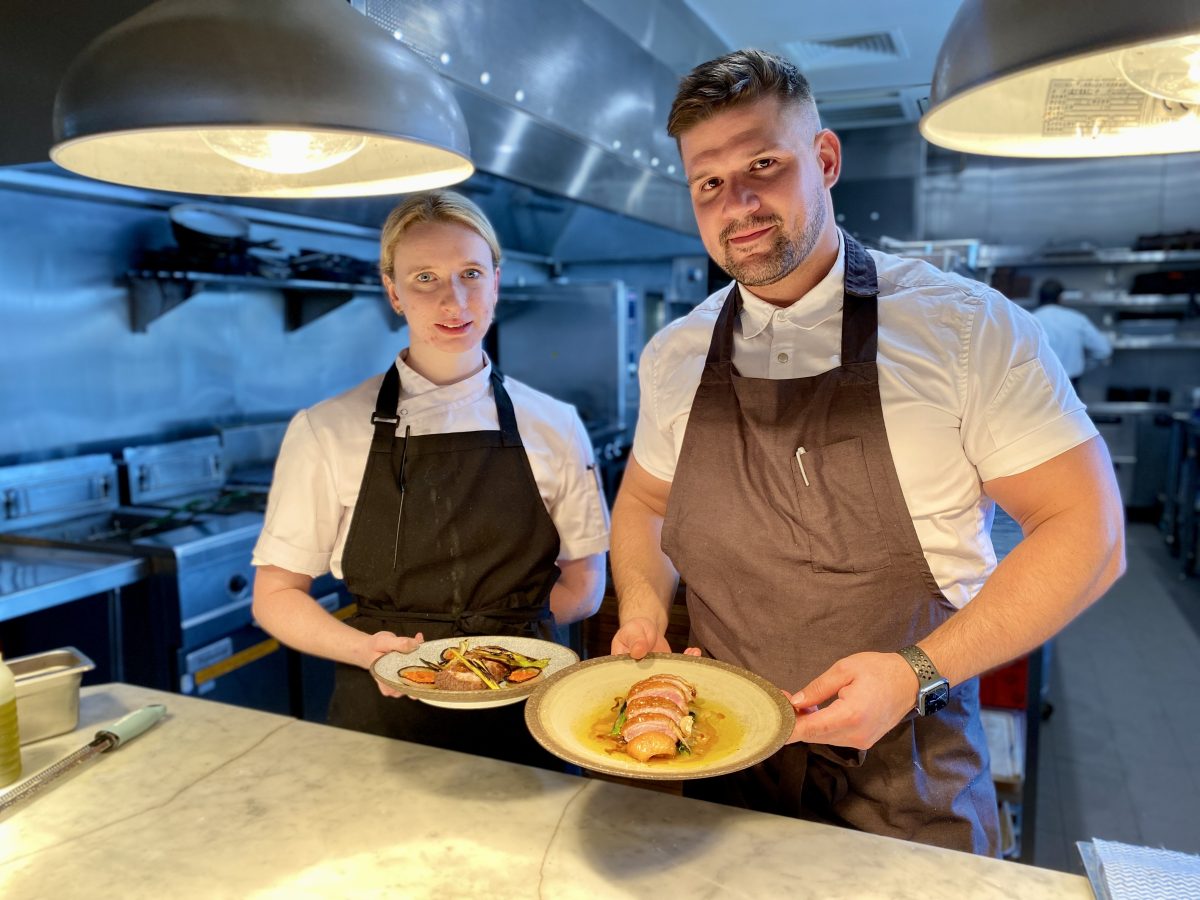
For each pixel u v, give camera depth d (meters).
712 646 1.34
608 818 1.01
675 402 1.38
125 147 1.09
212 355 3.39
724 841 0.96
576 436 1.68
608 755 0.88
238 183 1.23
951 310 1.19
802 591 1.23
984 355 1.15
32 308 2.75
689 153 1.12
